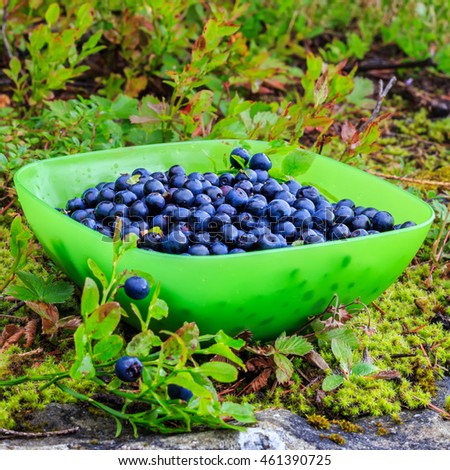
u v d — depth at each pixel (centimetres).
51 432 43
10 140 64
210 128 67
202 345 48
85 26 68
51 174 54
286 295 47
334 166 56
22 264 50
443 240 62
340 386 48
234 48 72
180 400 43
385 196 54
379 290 51
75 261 48
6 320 51
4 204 63
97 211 50
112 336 43
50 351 49
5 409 44
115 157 56
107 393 46
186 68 63
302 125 62
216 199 51
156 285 45
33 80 69
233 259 44
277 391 47
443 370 51
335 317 49
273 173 55
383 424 46
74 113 64
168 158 57
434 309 55
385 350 51
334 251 46
